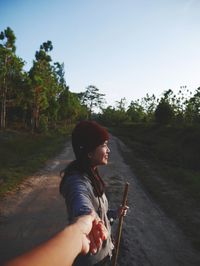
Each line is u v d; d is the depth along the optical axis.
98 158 1.57
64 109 75.81
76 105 89.81
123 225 8.30
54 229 7.64
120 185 13.84
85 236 0.68
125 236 7.50
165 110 63.81
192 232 8.36
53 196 10.93
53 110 59.06
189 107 63.91
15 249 6.36
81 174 1.47
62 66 102.19
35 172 15.35
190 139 36.69
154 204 11.05
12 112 56.53
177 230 8.46
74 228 0.68
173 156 27.14
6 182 12.26
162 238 7.74
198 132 38.59
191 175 16.86
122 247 6.85
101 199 1.54
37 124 51.81
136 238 7.48
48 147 29.39
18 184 12.34
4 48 43.88
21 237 6.98
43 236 7.16
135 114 106.88
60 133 55.19
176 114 67.25
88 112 129.25
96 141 1.54
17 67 45.69
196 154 28.81
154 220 9.16
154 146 37.00
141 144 40.84
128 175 16.70
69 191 1.39
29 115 56.59
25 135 40.84
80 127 1.57
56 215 8.72
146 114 98.94
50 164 18.64
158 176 16.78
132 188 13.46
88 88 130.50
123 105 125.62
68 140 42.06
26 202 9.92
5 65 44.41
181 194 12.68
